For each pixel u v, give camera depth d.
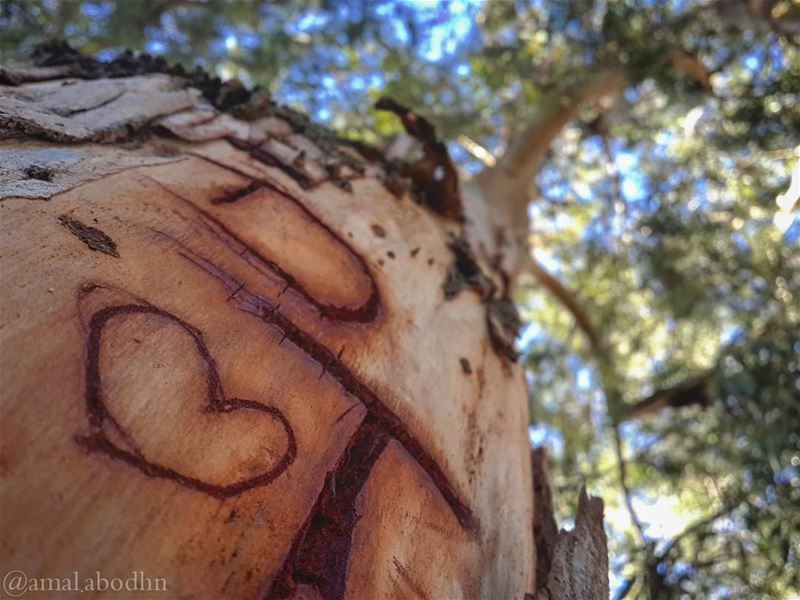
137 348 0.19
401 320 0.32
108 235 0.22
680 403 0.85
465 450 0.30
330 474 0.21
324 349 0.25
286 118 0.45
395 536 0.22
